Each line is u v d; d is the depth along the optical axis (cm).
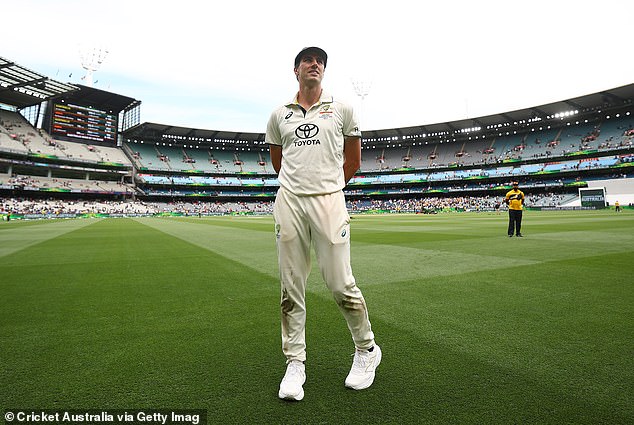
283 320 211
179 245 991
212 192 6544
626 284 441
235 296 418
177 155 6788
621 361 229
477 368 222
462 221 2336
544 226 1532
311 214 203
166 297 414
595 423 164
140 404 186
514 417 170
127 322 321
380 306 363
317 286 468
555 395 189
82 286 473
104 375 217
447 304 367
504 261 629
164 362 236
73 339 279
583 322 304
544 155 5519
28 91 5153
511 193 1095
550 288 426
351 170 235
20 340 277
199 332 295
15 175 4853
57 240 1155
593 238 988
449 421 168
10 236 1332
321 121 208
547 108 5362
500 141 6366
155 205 5728
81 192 5153
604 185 4253
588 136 5381
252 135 6762
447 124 6212
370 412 177
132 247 942
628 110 5181
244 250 870
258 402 188
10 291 445
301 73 212
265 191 6900
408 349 254
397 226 1838
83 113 5788
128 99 5831
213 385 205
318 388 204
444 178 6169
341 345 267
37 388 202
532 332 283
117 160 5884
